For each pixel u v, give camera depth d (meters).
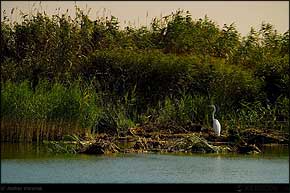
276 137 54.62
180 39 68.38
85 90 54.16
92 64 63.47
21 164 41.53
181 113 58.09
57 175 38.59
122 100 60.94
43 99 51.31
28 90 51.78
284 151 49.62
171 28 68.75
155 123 58.06
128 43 67.06
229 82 62.44
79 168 40.72
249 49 68.62
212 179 38.84
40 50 63.34
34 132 50.94
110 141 49.72
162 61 63.19
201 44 68.50
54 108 51.22
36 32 63.91
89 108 51.94
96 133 54.66
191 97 59.47
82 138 50.84
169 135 53.88
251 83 62.59
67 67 62.50
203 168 41.97
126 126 55.56
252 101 62.50
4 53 63.91
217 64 63.16
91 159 43.91
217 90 62.06
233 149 48.97
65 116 51.41
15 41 64.25
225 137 53.88
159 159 44.56
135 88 61.53
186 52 68.31
